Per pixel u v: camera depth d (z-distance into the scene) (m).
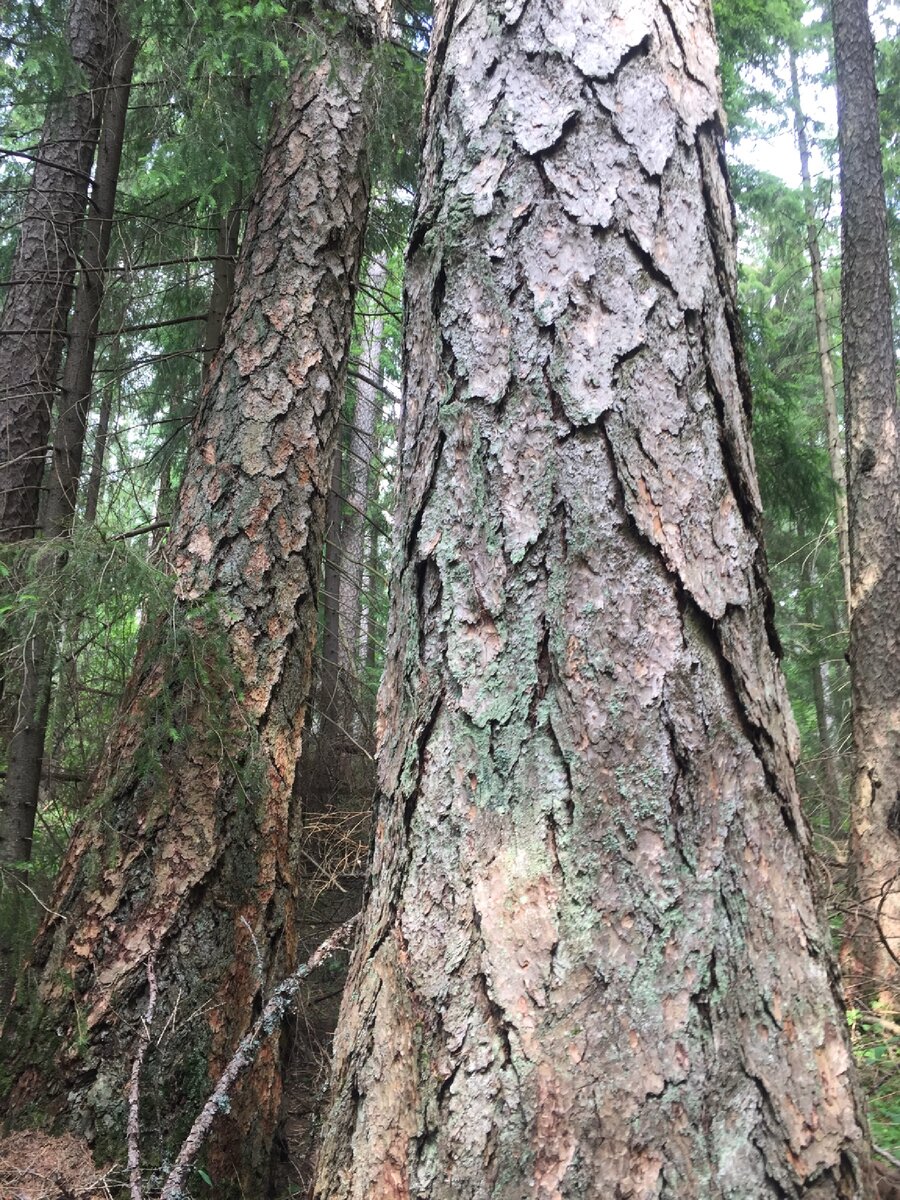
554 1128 0.99
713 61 1.44
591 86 1.30
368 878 1.34
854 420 5.87
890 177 10.09
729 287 1.36
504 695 1.17
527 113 1.32
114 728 3.20
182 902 2.91
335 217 4.21
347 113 4.39
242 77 4.62
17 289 5.00
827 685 11.13
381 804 1.33
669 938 1.05
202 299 6.45
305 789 5.18
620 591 1.15
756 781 1.14
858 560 5.64
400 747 1.28
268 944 3.06
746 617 1.21
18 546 3.10
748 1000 1.04
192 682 3.18
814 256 11.62
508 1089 1.02
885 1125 2.26
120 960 2.81
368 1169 1.09
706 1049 1.01
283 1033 3.10
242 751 3.19
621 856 1.08
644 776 1.10
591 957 1.04
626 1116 0.99
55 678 3.24
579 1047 1.01
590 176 1.27
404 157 5.11
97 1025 2.71
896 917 4.18
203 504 3.59
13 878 2.94
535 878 1.09
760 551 1.29
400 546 1.38
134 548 3.23
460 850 1.14
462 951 1.10
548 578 1.18
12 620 3.08
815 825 5.89
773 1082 1.01
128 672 3.62
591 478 1.18
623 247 1.25
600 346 1.22
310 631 3.63
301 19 4.41
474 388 1.27
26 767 3.65
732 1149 0.98
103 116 5.22
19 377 4.89
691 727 1.12
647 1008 1.02
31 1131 2.60
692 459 1.21
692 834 1.08
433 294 1.36
